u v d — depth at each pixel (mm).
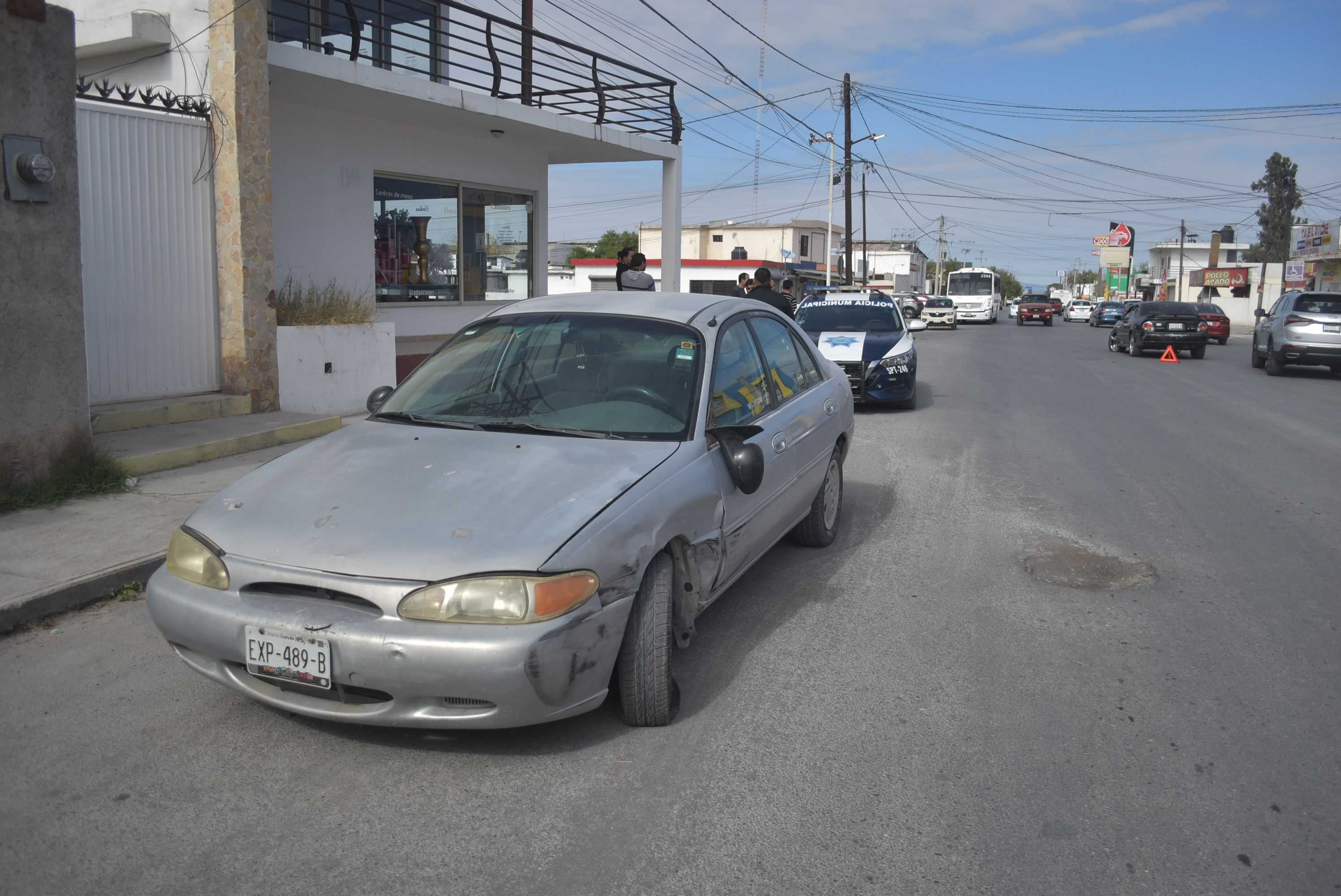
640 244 68812
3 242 5863
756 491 4543
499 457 3754
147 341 8250
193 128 8445
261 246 8836
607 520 3367
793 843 2938
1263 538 6484
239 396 8742
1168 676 4238
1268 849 2951
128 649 4277
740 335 4969
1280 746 3607
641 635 3490
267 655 3145
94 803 3061
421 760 3357
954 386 16188
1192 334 23609
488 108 12016
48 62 6004
